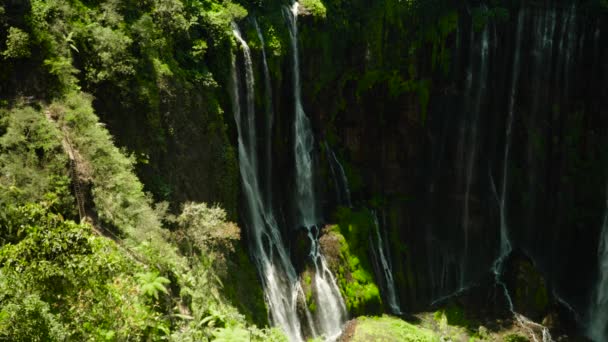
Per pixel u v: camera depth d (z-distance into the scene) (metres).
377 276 32.16
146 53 22.53
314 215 32.59
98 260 14.36
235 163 26.36
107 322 14.43
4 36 19.22
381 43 32.53
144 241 19.20
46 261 12.99
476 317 31.47
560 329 31.64
